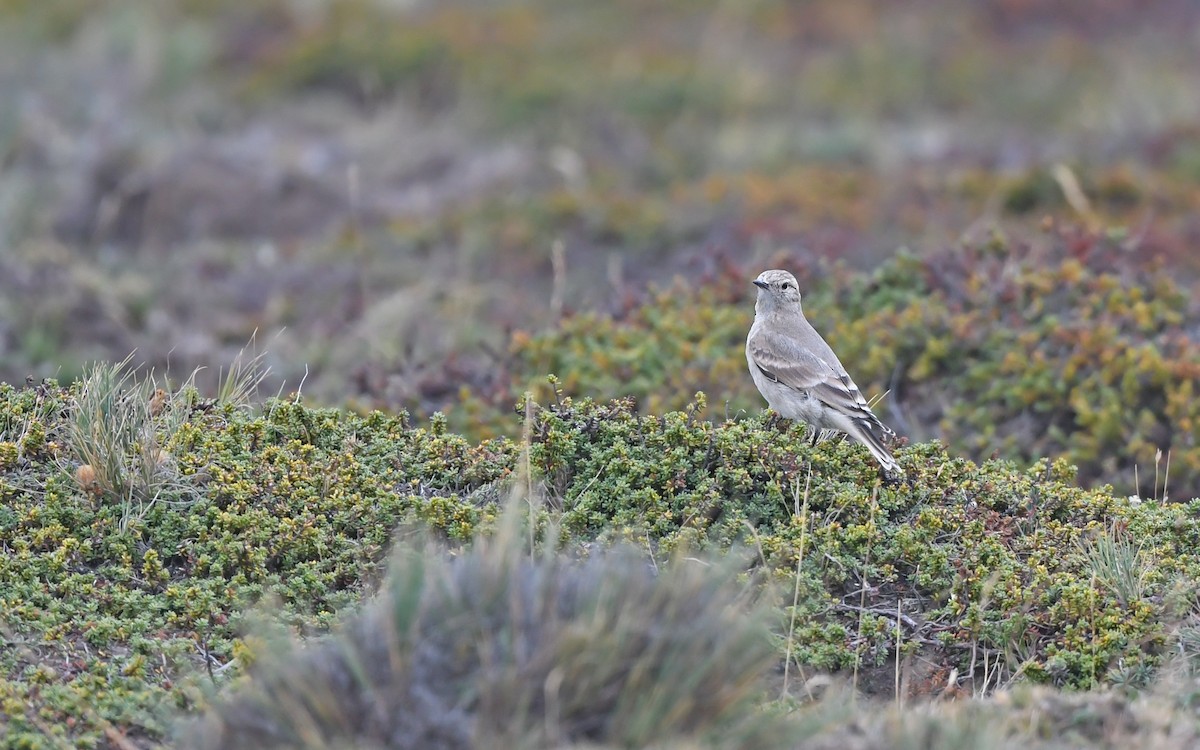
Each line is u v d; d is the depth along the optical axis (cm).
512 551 1066
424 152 3634
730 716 1005
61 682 1140
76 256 2945
